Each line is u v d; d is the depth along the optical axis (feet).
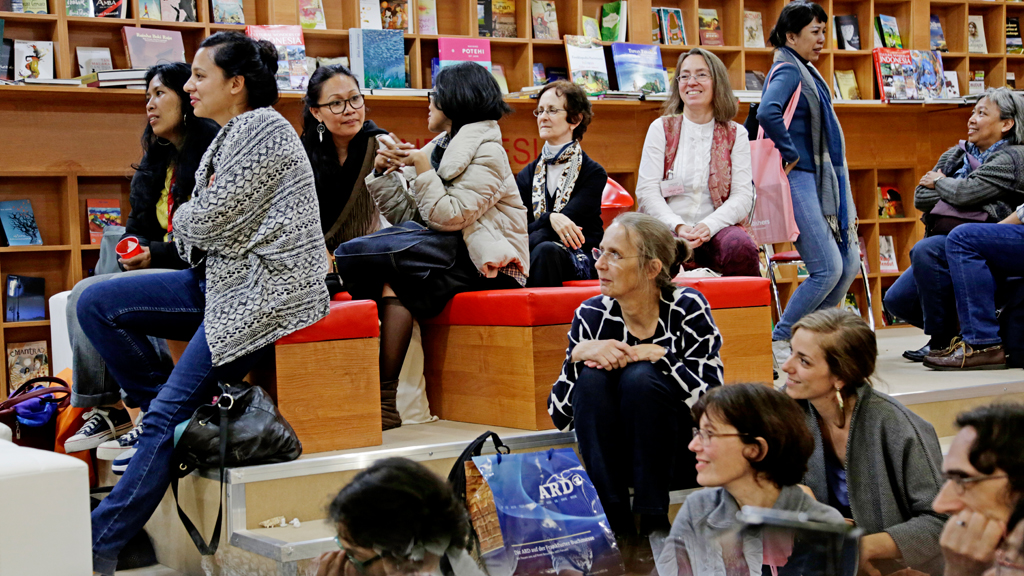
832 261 12.52
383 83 17.49
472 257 9.44
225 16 17.03
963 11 23.13
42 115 15.79
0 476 5.65
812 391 6.79
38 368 16.14
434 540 4.58
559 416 7.88
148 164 9.59
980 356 11.99
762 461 5.78
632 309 7.68
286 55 17.19
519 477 7.07
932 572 5.94
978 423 4.08
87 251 16.48
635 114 20.44
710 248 11.86
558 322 8.81
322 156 10.12
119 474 8.57
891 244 23.18
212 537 7.32
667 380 7.37
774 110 12.29
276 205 7.72
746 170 12.23
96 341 7.82
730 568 4.94
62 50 15.80
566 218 11.10
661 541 6.59
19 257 16.25
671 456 7.31
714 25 21.38
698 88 12.19
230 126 7.75
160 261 8.80
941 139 23.39
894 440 6.52
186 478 7.95
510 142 19.42
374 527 4.50
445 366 9.77
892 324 22.77
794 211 12.59
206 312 7.68
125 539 7.21
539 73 19.83
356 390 8.15
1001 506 4.02
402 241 9.25
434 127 10.07
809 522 4.80
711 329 7.69
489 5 19.26
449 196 9.27
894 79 21.86
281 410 7.82
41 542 5.79
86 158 16.11
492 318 9.06
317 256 7.88
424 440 8.39
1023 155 12.24
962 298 12.09
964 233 12.07
